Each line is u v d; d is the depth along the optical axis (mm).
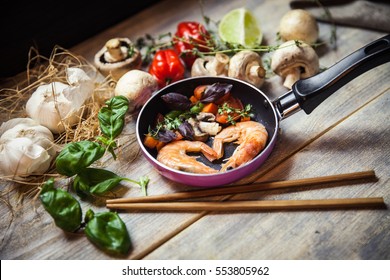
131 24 574
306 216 350
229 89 409
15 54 517
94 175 379
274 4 578
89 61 526
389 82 451
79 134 431
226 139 395
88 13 547
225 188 368
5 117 465
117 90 435
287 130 419
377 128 409
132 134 436
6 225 370
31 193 393
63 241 353
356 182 367
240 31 508
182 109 412
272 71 478
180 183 385
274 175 383
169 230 352
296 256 330
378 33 511
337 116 426
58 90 426
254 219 353
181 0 605
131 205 364
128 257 338
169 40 540
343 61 375
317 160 390
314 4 538
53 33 532
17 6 495
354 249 329
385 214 344
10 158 379
